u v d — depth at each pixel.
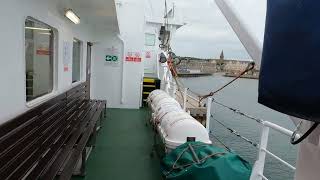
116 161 4.56
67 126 4.06
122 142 5.57
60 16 4.32
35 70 3.47
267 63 0.90
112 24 6.95
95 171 4.12
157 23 10.13
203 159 2.79
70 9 4.38
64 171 2.68
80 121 4.55
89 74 8.27
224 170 2.52
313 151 1.08
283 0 0.84
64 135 3.59
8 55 2.45
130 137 5.92
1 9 2.27
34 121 3.03
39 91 3.68
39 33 3.62
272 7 0.89
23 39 2.79
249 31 1.58
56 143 3.23
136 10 8.55
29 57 3.20
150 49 10.34
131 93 8.90
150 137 5.95
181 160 2.98
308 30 0.75
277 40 0.86
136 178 3.95
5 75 2.41
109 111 8.41
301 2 0.77
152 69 10.45
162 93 6.90
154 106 6.30
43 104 3.40
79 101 6.29
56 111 4.05
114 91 8.86
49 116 3.66
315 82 0.73
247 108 10.60
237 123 8.56
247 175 2.51
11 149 2.39
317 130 1.04
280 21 0.85
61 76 4.56
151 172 4.18
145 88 9.36
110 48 8.64
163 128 4.37
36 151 2.82
